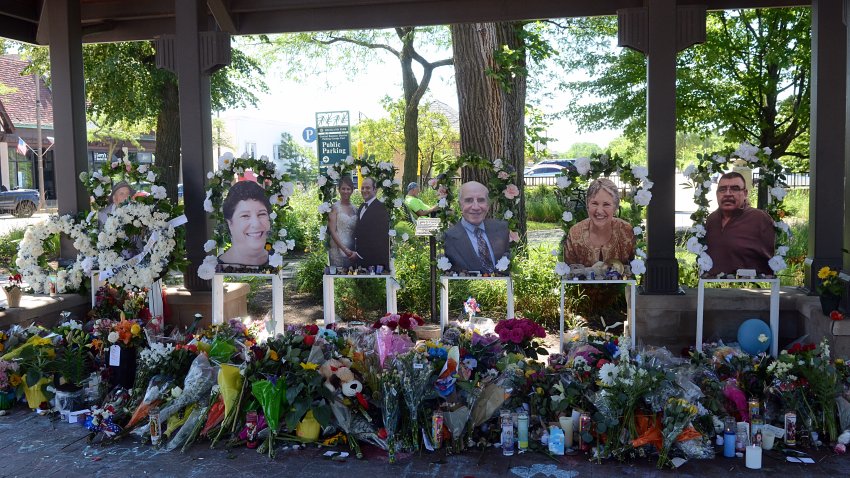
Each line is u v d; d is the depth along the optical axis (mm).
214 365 4742
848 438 4219
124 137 28234
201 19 6531
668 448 4004
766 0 6660
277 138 38625
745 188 5551
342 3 7348
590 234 5691
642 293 5949
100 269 6125
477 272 5914
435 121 27938
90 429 4625
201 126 6496
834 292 5027
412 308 7984
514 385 4480
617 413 4098
